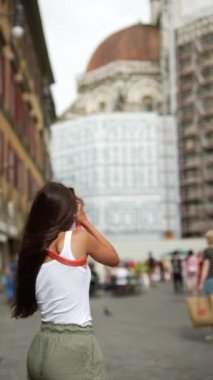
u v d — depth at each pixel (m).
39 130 46.81
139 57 103.38
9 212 30.12
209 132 84.50
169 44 93.69
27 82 37.34
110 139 84.50
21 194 35.28
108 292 29.62
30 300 2.94
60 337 2.80
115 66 98.88
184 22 90.75
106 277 30.02
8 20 30.53
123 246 67.19
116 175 83.81
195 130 85.62
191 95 87.94
